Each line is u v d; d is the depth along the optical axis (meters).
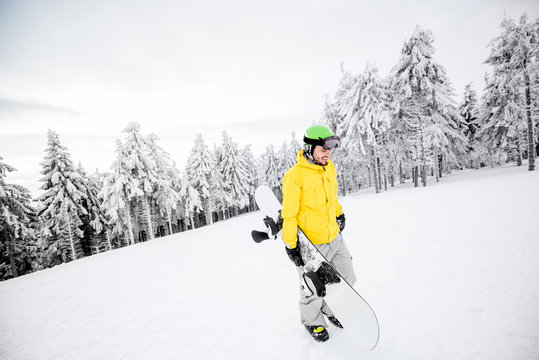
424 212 6.80
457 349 1.66
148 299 3.81
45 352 2.74
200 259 6.02
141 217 27.73
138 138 19.84
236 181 31.52
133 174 20.27
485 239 3.78
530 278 2.40
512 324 1.80
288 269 4.15
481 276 2.61
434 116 17.66
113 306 3.77
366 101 17.44
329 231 1.96
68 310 3.90
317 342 2.00
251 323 2.55
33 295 5.03
